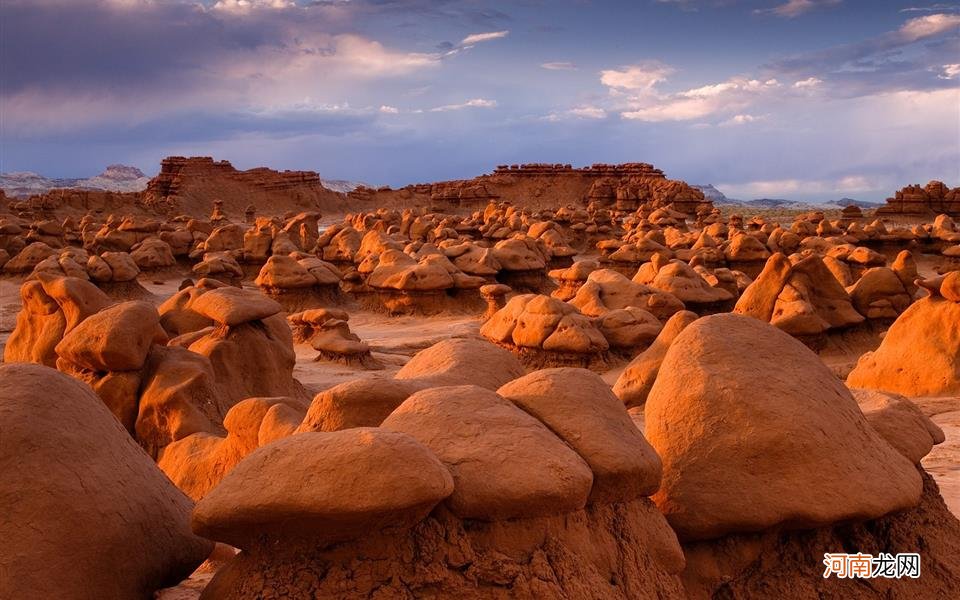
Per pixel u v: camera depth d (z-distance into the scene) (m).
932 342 16.91
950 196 77.88
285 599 4.18
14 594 4.01
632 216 81.31
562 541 4.70
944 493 9.62
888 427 7.04
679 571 5.50
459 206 106.12
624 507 5.25
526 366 21.31
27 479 4.26
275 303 13.17
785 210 136.50
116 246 48.78
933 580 6.41
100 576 4.30
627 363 21.17
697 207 93.31
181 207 97.12
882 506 5.98
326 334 23.22
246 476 4.20
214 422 10.62
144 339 10.62
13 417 4.39
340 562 4.26
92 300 13.78
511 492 4.48
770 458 5.89
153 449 10.34
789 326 21.95
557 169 109.75
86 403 4.83
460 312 31.61
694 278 26.50
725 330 6.43
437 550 4.37
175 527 4.88
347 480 4.03
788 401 6.04
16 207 80.50
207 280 16.33
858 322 22.70
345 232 42.53
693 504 5.86
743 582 5.95
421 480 4.08
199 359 11.08
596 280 24.73
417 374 7.48
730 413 6.01
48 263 34.09
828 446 5.98
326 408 5.66
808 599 5.95
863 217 79.50
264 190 107.56
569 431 5.09
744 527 5.83
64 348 10.42
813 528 6.01
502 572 4.40
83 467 4.48
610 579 4.90
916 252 48.84
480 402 4.95
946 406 15.51
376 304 33.12
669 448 6.06
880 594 6.10
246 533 4.26
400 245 39.44
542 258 37.47
